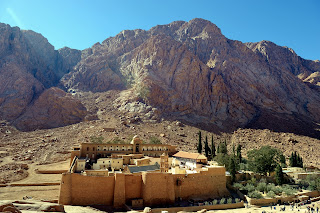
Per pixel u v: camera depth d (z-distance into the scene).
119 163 67.62
